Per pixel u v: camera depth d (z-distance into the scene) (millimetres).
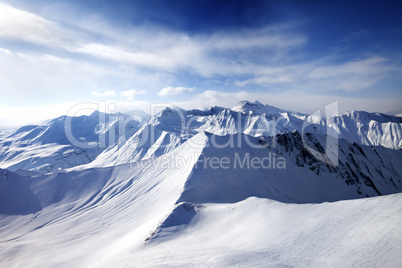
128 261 34125
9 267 52625
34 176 115312
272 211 48719
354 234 34594
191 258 32156
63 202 101812
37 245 63406
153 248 39094
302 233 38531
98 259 46188
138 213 76062
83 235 67500
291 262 30422
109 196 101062
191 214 53344
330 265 28562
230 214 51281
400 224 33438
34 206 99125
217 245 39250
